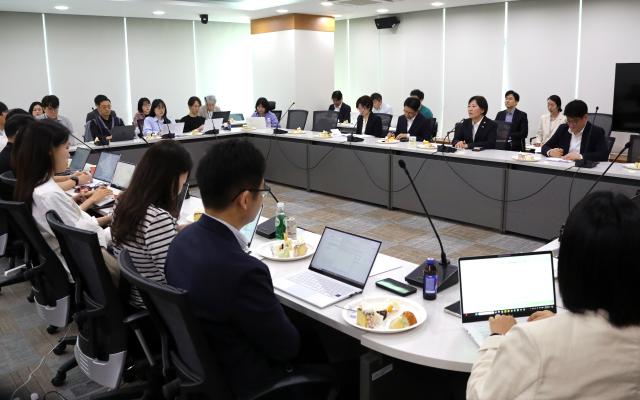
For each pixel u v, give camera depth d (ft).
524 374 3.04
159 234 6.27
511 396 3.07
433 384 6.02
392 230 16.05
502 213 15.26
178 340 4.89
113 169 13.75
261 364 4.75
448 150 16.31
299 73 29.63
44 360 8.88
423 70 30.35
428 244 14.69
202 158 4.86
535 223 14.57
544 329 3.10
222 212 4.81
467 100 28.50
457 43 28.40
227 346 4.60
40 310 7.89
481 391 3.31
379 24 31.14
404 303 6.01
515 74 26.32
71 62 27.55
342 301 6.16
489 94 27.50
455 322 5.59
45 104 20.65
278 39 29.99
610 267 2.87
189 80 32.12
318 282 6.66
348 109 28.43
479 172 15.55
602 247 2.88
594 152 14.83
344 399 6.79
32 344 9.44
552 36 24.66
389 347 5.11
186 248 4.75
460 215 16.31
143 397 7.02
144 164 6.44
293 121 24.89
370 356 5.58
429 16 29.43
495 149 17.15
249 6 27.20
